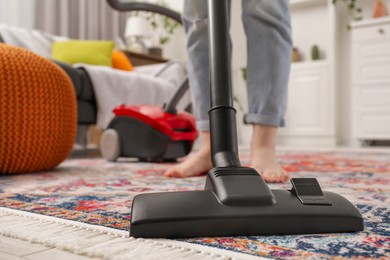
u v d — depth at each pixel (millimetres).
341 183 1024
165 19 4195
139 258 423
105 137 1847
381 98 3600
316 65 3896
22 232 530
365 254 434
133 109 1785
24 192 882
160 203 509
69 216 630
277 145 4062
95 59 2754
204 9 1166
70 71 1941
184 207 501
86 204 732
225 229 492
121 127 1823
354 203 731
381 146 3748
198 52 1184
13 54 1208
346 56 4070
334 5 3809
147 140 1754
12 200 776
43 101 1252
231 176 530
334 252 441
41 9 3303
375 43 3611
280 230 502
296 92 3988
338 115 4055
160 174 1276
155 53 3885
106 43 2855
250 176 534
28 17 3195
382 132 3604
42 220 604
